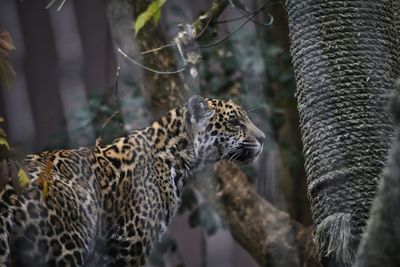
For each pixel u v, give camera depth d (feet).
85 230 29.09
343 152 21.84
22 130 73.92
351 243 21.30
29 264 27.22
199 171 34.68
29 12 75.56
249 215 40.45
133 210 31.73
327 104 22.08
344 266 21.22
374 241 14.98
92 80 74.90
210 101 34.86
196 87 39.88
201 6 66.64
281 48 47.29
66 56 75.51
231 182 40.81
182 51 32.48
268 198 51.60
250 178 45.85
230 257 70.28
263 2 47.78
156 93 39.91
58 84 75.36
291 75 45.96
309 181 22.61
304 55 22.56
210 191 40.96
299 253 38.73
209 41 45.34
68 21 75.82
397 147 14.64
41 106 75.10
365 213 21.53
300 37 22.68
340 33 22.18
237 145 34.71
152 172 32.76
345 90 22.00
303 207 49.06
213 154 34.63
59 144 46.60
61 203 28.09
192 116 34.01
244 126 34.96
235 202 40.63
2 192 26.40
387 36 22.50
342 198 21.71
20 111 74.13
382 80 22.06
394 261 14.69
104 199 30.71
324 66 22.18
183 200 45.75
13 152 23.56
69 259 28.09
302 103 22.74
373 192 21.61
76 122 48.73
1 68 24.34
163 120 34.19
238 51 46.52
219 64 47.11
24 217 26.76
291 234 39.29
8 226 26.25
